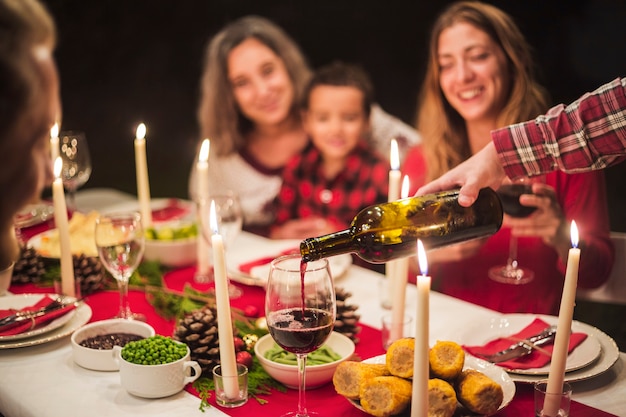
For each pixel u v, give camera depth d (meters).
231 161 3.87
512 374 1.40
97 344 1.53
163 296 1.81
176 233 2.19
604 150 1.47
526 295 2.60
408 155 3.08
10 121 0.95
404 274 1.56
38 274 2.01
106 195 3.29
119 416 1.31
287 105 3.70
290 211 3.76
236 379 1.33
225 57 3.72
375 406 1.23
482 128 2.70
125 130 5.59
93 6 5.45
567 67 4.05
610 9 3.93
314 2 4.88
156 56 5.38
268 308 1.25
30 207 2.64
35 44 0.98
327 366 1.37
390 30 4.73
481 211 1.42
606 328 3.46
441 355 1.23
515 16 4.02
